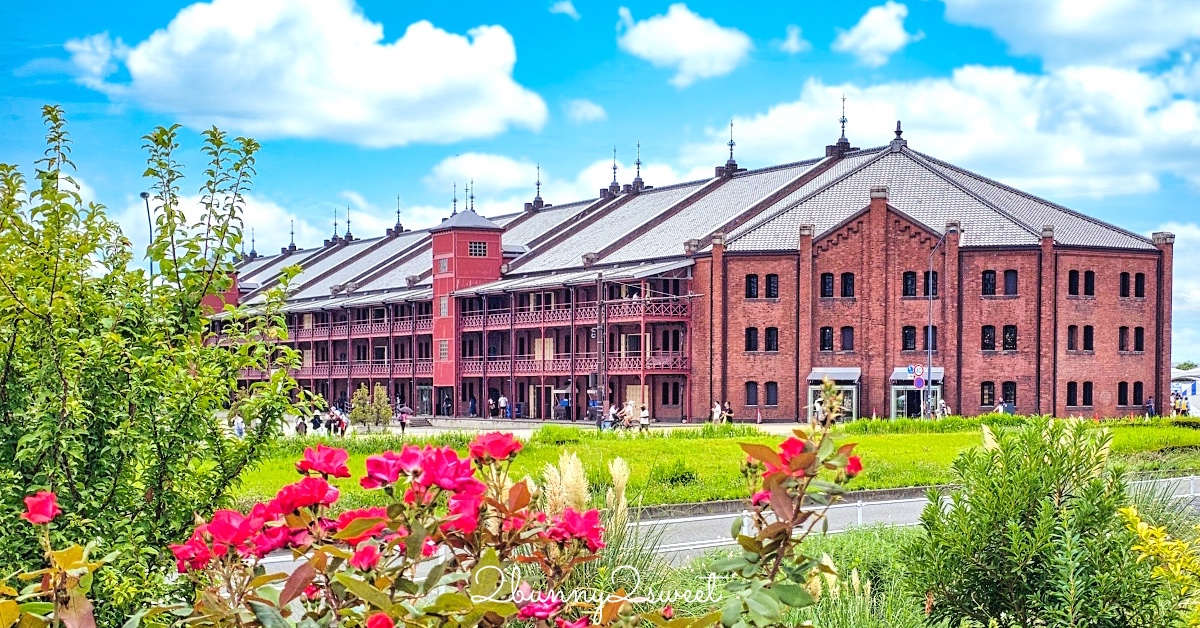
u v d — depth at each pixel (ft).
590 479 77.82
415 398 285.43
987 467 31.83
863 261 213.25
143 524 27.55
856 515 77.61
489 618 15.72
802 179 247.70
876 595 35.27
